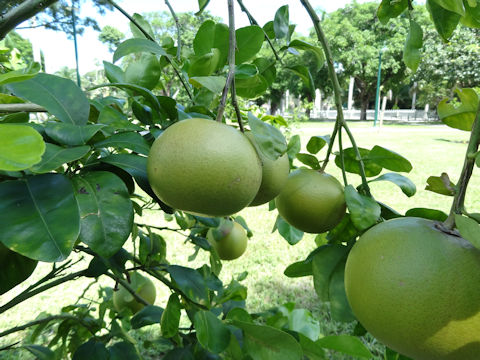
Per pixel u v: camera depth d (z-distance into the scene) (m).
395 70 25.92
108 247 0.66
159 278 1.28
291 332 1.09
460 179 0.65
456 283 0.58
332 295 0.97
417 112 34.16
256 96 1.33
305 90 27.88
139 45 0.94
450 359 0.59
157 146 0.70
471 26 1.20
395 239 0.64
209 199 0.67
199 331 1.04
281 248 4.27
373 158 1.11
